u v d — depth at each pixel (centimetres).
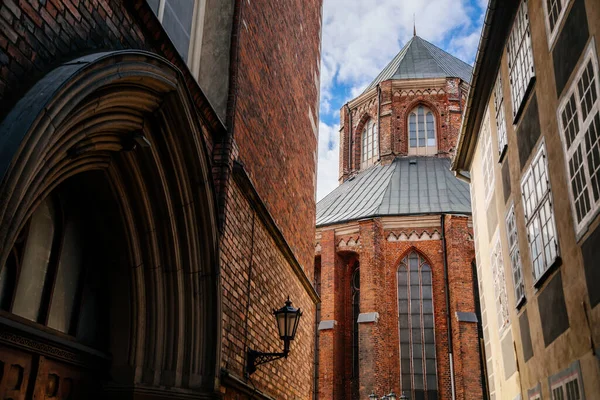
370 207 3525
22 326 511
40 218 565
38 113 415
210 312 763
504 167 1170
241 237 898
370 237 3312
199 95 762
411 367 3123
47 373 551
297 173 1324
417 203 3462
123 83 570
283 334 927
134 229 671
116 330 661
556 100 829
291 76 1288
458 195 3516
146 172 673
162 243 709
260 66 1041
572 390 780
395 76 4375
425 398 3066
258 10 1034
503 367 1253
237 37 912
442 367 3073
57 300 589
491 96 1297
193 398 710
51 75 448
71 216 623
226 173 834
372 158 4247
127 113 610
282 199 1185
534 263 959
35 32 460
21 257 527
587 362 720
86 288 643
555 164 834
